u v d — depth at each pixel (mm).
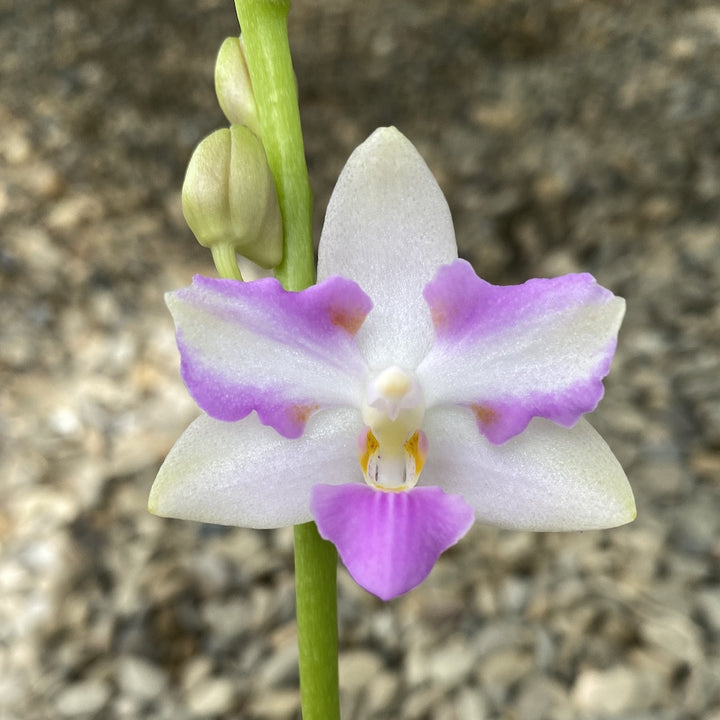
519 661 207
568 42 489
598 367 76
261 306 74
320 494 74
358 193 80
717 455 249
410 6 532
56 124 403
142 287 331
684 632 206
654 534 230
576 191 373
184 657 218
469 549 236
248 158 74
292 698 208
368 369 82
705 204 353
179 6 504
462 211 377
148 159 400
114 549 239
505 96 456
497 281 342
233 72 81
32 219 349
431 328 82
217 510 78
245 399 77
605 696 196
